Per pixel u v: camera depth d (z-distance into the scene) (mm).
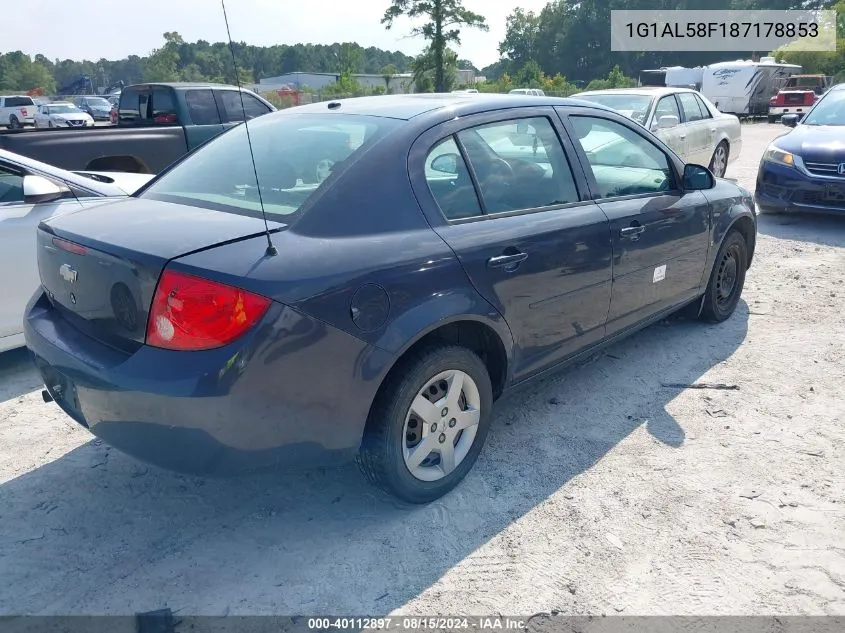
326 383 2426
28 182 4227
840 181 7812
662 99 9523
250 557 2639
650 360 4449
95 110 39875
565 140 3537
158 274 2281
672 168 4254
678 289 4324
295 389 2357
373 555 2648
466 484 3104
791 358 4469
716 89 31719
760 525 2816
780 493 3031
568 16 91812
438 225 2832
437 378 2822
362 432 2580
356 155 2758
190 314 2229
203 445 2273
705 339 4789
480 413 3057
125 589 2475
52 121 33938
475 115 3156
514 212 3164
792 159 8172
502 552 2666
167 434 2273
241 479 3154
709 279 4727
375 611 2377
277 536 2760
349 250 2512
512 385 3256
